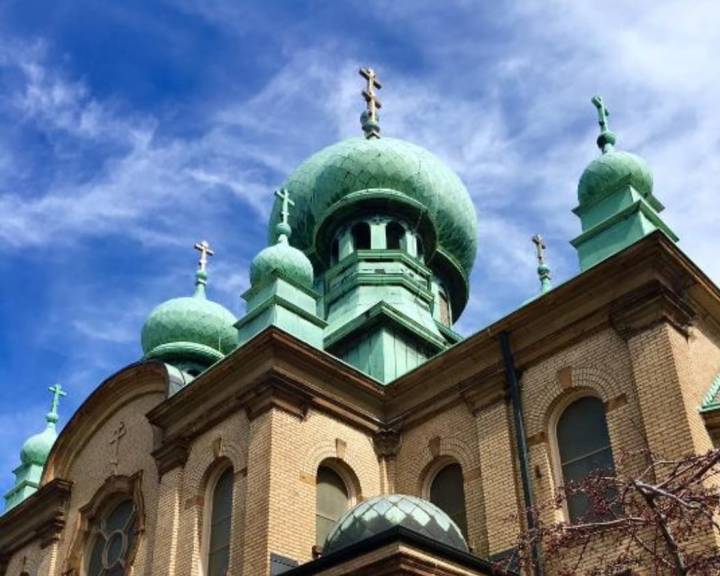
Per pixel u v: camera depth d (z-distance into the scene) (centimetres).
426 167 3481
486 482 1962
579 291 1920
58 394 3691
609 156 2158
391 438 2228
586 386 1875
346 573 1463
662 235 1788
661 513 1140
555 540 1310
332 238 3341
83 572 2522
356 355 2591
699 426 1680
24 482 3388
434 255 3397
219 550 2070
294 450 2030
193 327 3231
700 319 1902
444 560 1474
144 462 2438
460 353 2116
